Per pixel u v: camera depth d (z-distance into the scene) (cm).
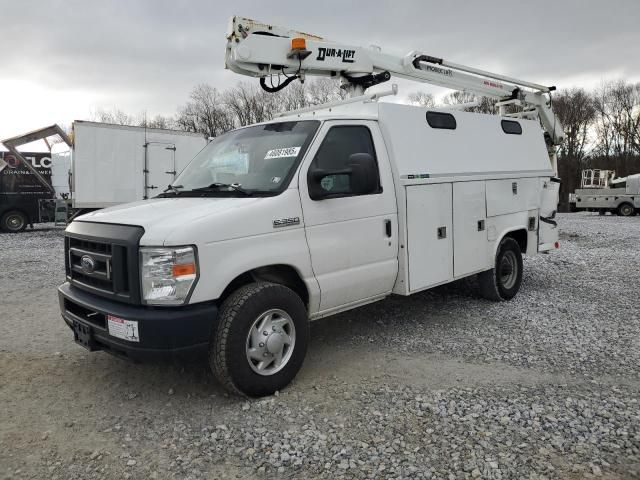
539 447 314
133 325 349
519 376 427
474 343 514
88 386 425
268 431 342
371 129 493
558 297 701
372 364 462
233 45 586
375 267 482
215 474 296
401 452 312
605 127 5647
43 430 352
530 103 888
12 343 542
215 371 375
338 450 316
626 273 871
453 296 705
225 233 369
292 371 409
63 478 295
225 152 492
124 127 1432
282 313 402
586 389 399
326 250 436
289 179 418
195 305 358
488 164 629
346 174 416
